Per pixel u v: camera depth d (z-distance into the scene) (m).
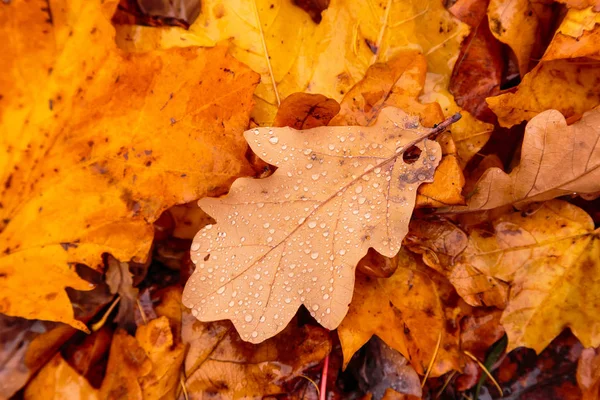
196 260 0.31
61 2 0.31
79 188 0.32
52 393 0.33
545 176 0.32
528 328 0.33
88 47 0.31
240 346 0.34
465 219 0.34
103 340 0.34
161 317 0.34
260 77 0.33
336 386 0.35
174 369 0.33
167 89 0.32
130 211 0.32
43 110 0.32
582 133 0.31
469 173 0.35
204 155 0.32
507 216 0.34
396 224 0.31
